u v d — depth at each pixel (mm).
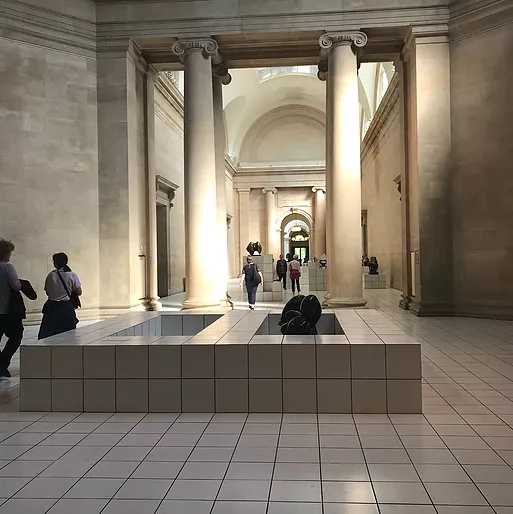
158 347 4582
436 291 10945
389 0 10922
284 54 12344
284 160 32688
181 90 19312
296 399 4488
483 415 4387
